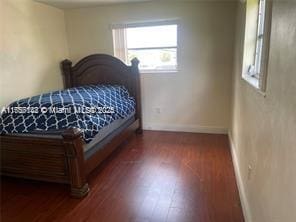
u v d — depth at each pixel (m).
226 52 3.68
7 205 2.21
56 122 2.39
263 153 1.44
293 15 0.96
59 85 4.12
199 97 3.95
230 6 3.51
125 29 4.01
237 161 2.66
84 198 2.29
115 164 2.97
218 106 3.90
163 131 4.19
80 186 2.27
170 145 3.54
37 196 2.35
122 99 3.54
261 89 1.53
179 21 3.74
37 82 3.62
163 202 2.19
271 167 1.25
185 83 3.96
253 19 2.42
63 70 4.14
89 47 4.20
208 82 3.86
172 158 3.09
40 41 3.63
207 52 3.75
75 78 4.19
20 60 3.28
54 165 2.31
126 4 3.85
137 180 2.59
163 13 3.77
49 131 2.39
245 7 2.50
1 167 2.49
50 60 3.87
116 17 3.96
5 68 3.05
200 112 4.01
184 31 3.76
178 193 2.32
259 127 1.58
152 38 3.99
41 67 3.68
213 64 3.77
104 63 4.02
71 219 2.00
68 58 4.31
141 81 4.13
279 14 1.17
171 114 4.14
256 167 1.65
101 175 2.71
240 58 2.77
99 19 4.04
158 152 3.30
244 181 2.13
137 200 2.23
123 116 3.28
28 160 2.38
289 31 1.00
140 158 3.12
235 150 2.91
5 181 2.64
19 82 3.28
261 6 2.30
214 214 2.01
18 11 3.21
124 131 3.38
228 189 2.37
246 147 2.11
